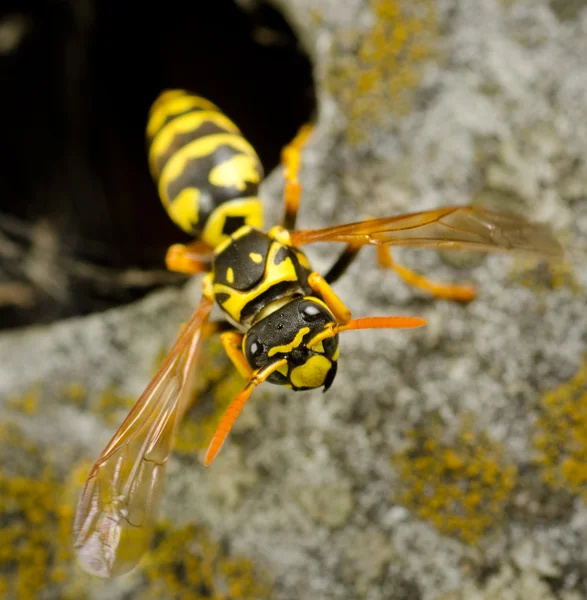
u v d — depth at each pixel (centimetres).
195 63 12
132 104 12
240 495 10
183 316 10
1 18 12
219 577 10
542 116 10
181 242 12
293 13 11
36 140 12
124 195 12
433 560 10
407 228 10
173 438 10
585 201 10
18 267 12
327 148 10
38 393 10
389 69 10
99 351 10
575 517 10
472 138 10
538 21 10
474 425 10
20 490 10
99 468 9
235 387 10
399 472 10
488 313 10
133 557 9
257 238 10
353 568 10
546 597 10
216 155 10
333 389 10
